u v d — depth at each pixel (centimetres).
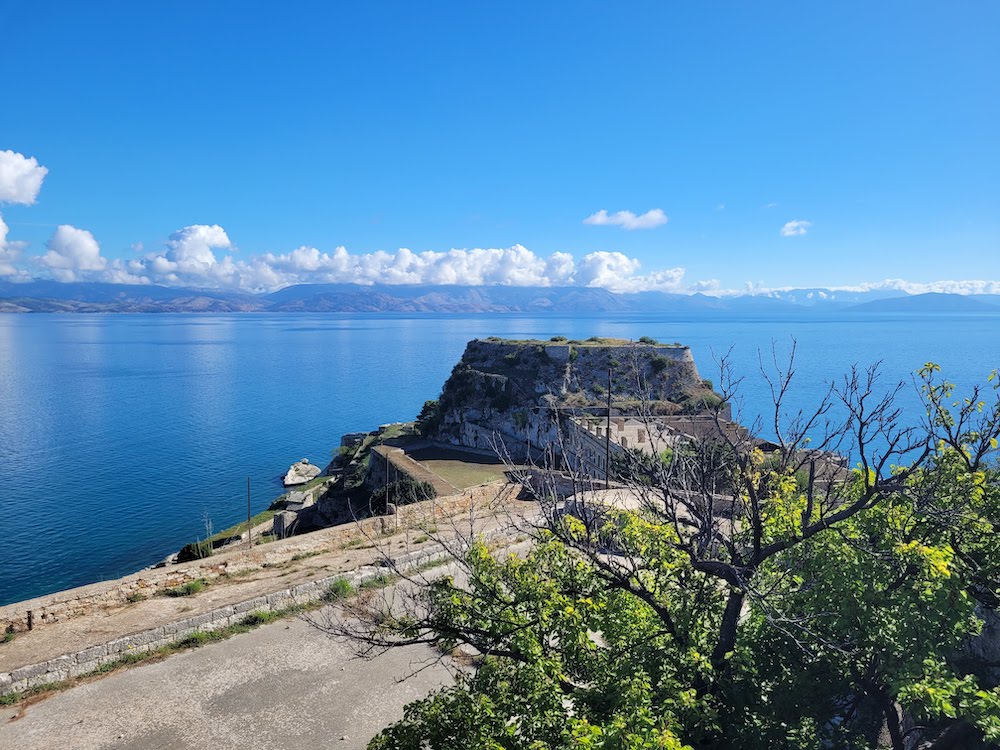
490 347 9962
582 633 1068
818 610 1052
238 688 1672
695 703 912
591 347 9012
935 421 1191
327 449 10794
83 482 8331
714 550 1249
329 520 6406
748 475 1122
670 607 1192
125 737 1467
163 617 1958
